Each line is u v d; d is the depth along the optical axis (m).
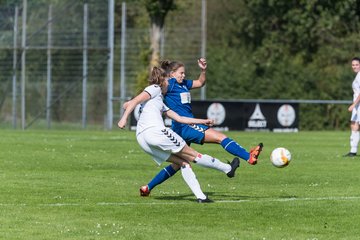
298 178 39.56
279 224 25.98
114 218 26.73
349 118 107.31
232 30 136.50
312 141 70.56
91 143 64.38
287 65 115.44
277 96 114.69
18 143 63.28
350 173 42.00
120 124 28.91
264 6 130.62
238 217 27.08
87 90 97.12
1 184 35.69
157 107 29.69
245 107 86.56
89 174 40.59
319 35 126.06
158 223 25.88
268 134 82.00
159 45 108.81
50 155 51.75
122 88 96.38
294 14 126.38
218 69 117.00
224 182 37.75
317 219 26.92
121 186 35.44
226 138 31.06
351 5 121.94
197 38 113.94
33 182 36.62
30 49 96.31
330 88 111.81
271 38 128.62
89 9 94.69
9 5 97.38
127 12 120.81
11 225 25.33
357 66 53.00
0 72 97.88
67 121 96.75
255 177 40.03
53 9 95.81
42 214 27.39
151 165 45.84
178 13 118.56
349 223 26.28
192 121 29.98
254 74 116.25
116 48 113.50
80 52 96.69
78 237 23.50
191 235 24.00
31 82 97.00
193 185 30.20
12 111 97.19
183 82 32.53
